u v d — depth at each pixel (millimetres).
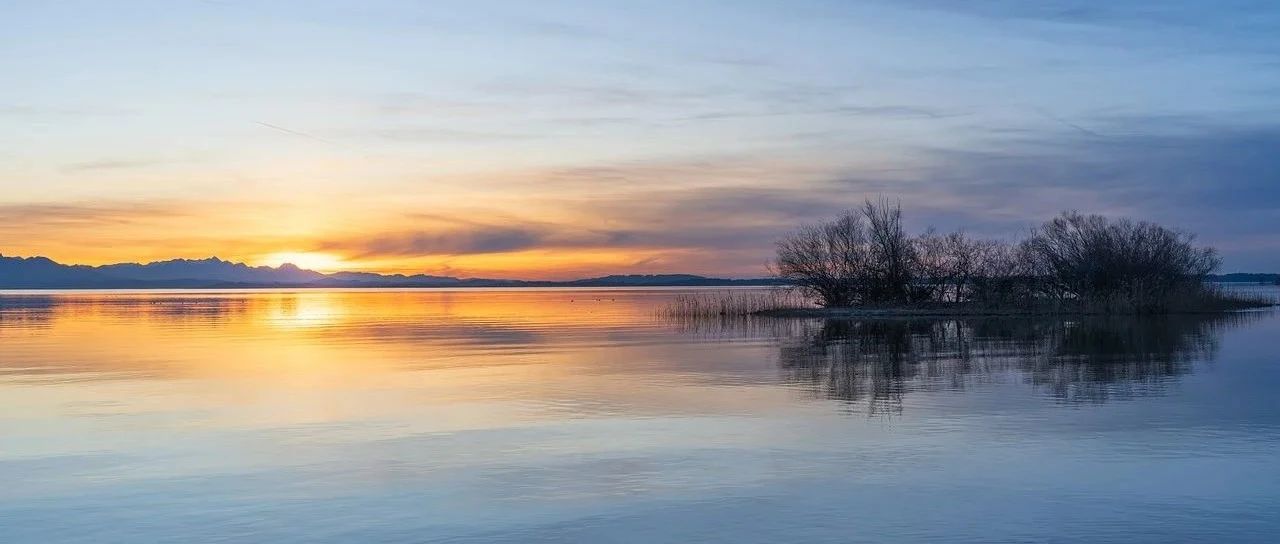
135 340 50688
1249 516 14242
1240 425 21031
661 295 188000
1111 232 76562
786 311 73562
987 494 15492
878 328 55219
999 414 22703
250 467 17828
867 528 13852
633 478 16750
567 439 20109
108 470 17672
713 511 14758
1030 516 14320
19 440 20484
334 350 42875
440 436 20547
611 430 21062
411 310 100938
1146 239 76562
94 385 29609
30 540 13727
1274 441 19281
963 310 70500
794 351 39719
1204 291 79625
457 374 31859
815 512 14633
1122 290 71312
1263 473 16672
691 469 17328
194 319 78188
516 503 15297
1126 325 55812
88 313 92562
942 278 74625
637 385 28500
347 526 14203
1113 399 24922
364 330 59438
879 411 23297
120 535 13906
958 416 22469
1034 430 20625
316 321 73625
